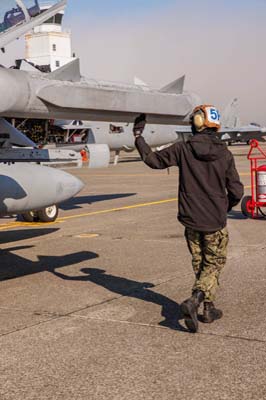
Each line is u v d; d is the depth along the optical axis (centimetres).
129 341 454
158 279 663
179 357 416
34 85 561
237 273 677
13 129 799
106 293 608
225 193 463
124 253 829
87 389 366
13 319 525
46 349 442
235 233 977
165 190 1856
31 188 883
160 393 356
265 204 1135
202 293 462
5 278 697
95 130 2320
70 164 959
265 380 371
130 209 1380
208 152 449
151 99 629
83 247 889
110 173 2836
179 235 975
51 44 5922
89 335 472
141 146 477
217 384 367
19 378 387
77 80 608
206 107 459
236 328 478
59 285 651
